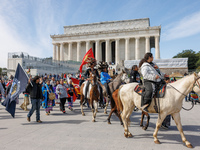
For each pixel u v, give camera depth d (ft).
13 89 29.01
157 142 17.12
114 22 234.79
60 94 36.11
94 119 27.89
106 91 26.27
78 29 248.32
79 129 22.85
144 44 225.76
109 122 26.12
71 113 36.17
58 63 168.25
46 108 34.40
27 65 131.44
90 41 239.91
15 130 22.59
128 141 17.89
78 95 45.47
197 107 42.78
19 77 29.71
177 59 140.87
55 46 250.37
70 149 15.81
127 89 19.49
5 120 29.32
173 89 16.99
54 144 17.15
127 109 19.43
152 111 17.70
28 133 21.11
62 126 24.62
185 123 26.16
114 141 17.92
